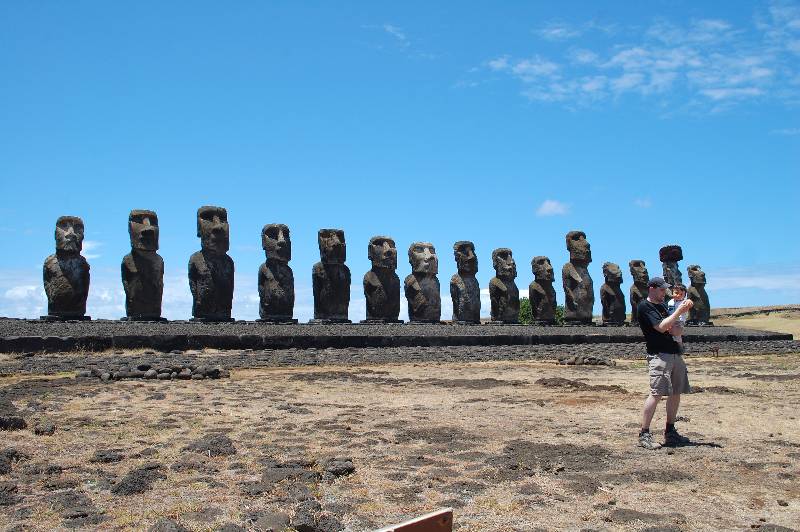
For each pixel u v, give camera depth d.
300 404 15.67
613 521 7.69
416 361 28.77
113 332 27.58
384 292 42.53
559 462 10.13
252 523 7.53
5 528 7.36
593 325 50.34
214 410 14.59
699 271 58.00
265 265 38.31
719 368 27.20
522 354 32.09
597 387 19.12
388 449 10.97
